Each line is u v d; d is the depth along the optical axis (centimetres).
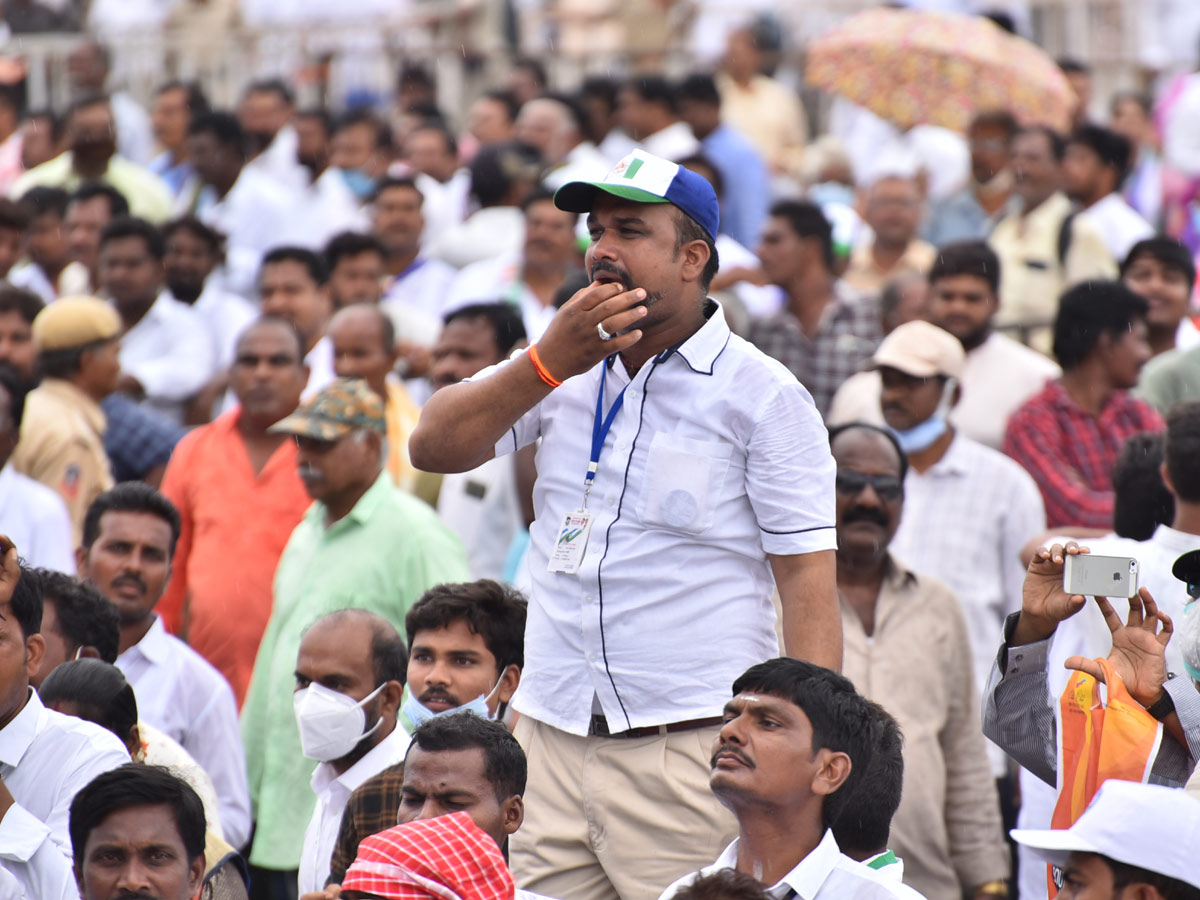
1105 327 2559
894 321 3022
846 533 2069
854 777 1352
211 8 5569
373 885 1242
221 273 4009
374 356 2852
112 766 1567
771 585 1520
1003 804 2383
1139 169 4606
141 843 1401
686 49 5412
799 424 1471
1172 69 5216
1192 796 1283
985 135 3881
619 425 1496
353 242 3453
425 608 1773
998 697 1475
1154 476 2014
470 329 2712
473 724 1471
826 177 4628
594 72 5431
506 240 3769
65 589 1842
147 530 2123
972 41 4103
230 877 1623
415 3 5528
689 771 1477
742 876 1195
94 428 2798
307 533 2327
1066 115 4094
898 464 2086
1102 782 1341
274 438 2586
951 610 2114
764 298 3466
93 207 3797
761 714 1341
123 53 5553
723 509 1479
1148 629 1438
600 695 1488
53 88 5516
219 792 2147
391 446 2841
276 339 2598
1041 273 3394
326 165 4450
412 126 4828
